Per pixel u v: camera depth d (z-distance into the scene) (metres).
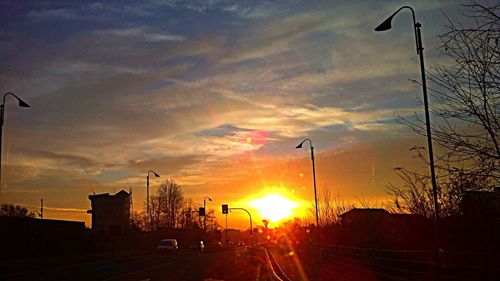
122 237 76.69
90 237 70.19
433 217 20.42
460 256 17.08
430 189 20.84
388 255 25.52
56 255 56.44
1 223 50.28
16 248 51.28
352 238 34.09
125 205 91.50
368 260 28.92
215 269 36.09
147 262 44.84
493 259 14.97
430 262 18.98
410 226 23.50
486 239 16.06
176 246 66.56
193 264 42.22
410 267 22.67
